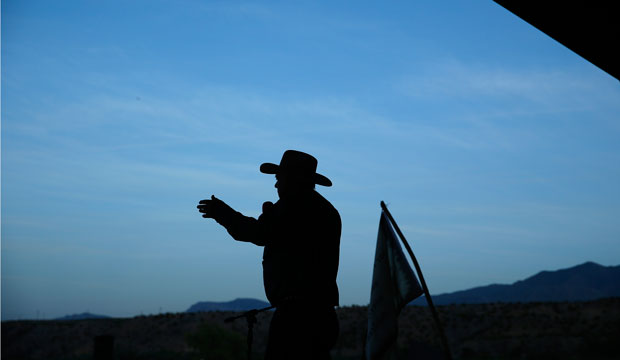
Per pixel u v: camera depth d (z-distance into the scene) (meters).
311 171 4.64
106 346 13.99
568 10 3.95
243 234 4.17
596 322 57.50
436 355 28.59
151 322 76.81
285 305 4.21
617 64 4.53
